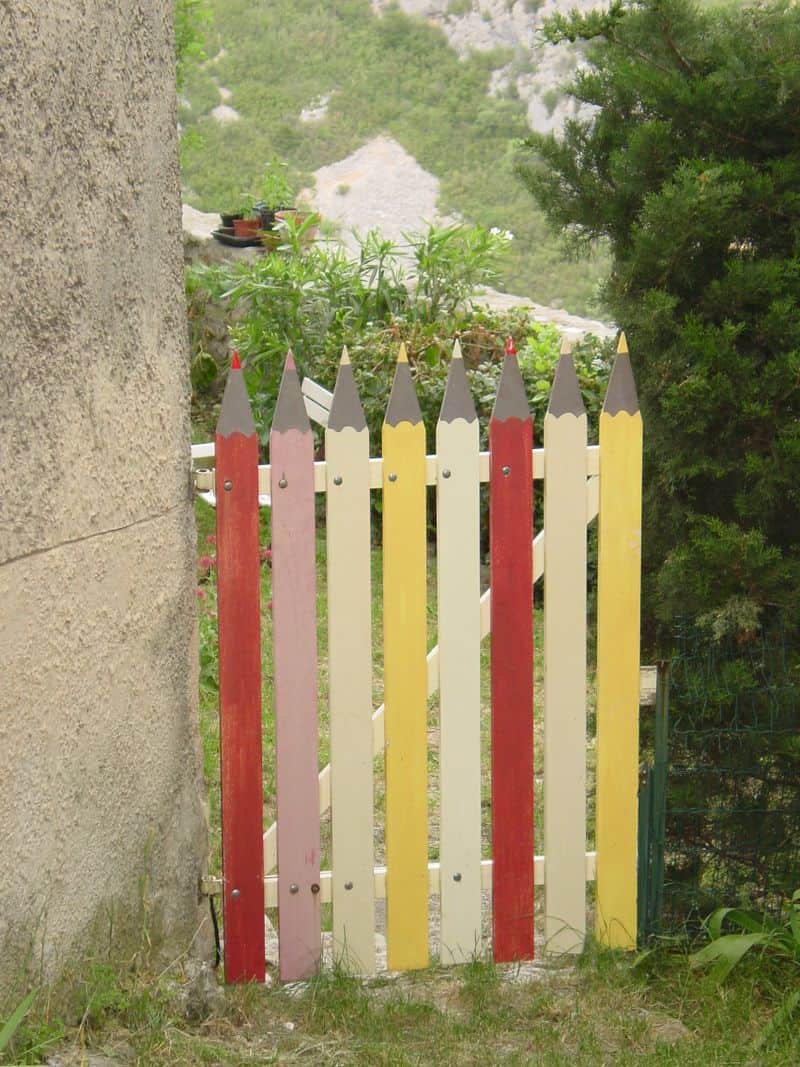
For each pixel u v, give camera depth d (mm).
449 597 2824
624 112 3369
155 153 2479
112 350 2316
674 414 3092
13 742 2021
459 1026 2713
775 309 3006
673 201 2982
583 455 2846
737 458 3164
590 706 4484
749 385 3031
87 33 2158
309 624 2760
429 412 7566
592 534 4566
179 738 2736
